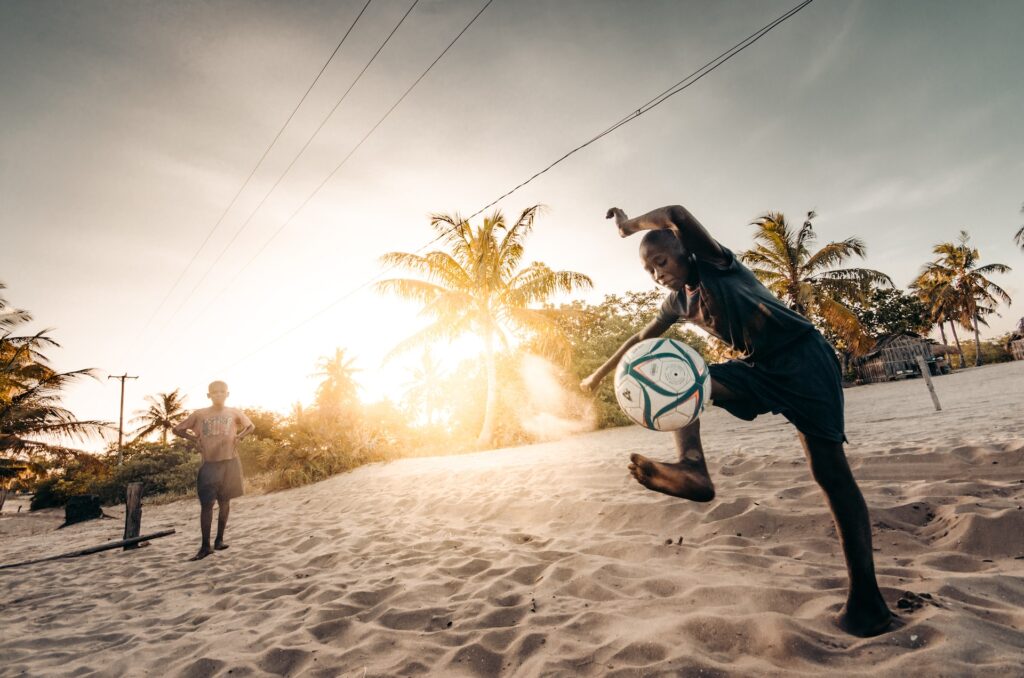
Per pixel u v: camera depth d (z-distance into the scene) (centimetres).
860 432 628
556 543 338
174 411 3938
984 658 139
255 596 317
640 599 224
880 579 210
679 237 176
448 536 410
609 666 168
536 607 233
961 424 546
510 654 192
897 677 136
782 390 170
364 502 693
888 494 319
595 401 1953
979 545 231
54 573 495
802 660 153
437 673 185
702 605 205
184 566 455
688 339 2498
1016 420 502
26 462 2028
